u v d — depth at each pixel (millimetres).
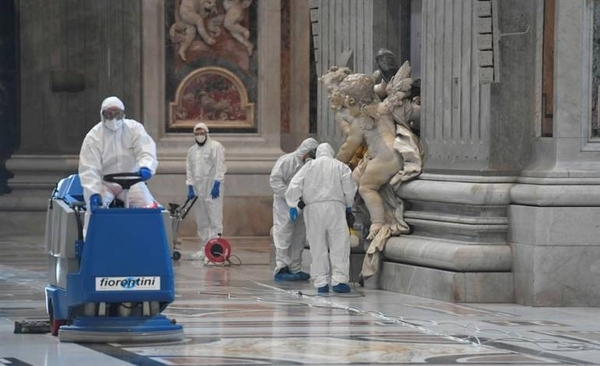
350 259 26516
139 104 39781
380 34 27766
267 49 39719
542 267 22953
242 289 25781
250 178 39438
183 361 16484
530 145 24047
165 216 18297
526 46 23922
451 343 18312
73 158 41156
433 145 25391
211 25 39531
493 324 20547
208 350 17453
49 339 18484
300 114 40781
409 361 16625
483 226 23641
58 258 18828
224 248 31188
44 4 41312
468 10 24312
